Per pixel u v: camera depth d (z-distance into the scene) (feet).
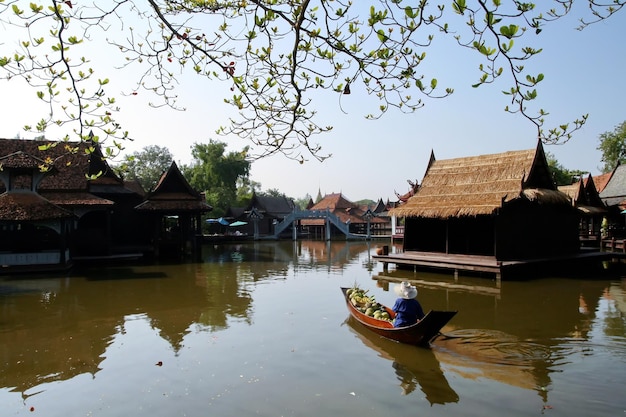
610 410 23.82
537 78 13.97
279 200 244.42
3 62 16.16
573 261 73.72
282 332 39.11
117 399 25.88
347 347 34.68
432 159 85.51
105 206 92.94
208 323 42.83
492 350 33.83
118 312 48.08
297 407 24.59
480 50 13.53
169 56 18.76
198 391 26.81
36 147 92.79
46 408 24.91
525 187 68.28
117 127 18.37
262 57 18.25
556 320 42.88
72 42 16.67
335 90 17.43
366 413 23.82
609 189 121.39
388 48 15.81
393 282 67.82
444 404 24.76
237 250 138.62
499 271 62.75
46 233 89.04
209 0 17.99
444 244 77.46
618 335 37.52
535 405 24.53
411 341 34.63
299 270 84.89
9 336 38.99
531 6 12.71
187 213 113.09
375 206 245.24
